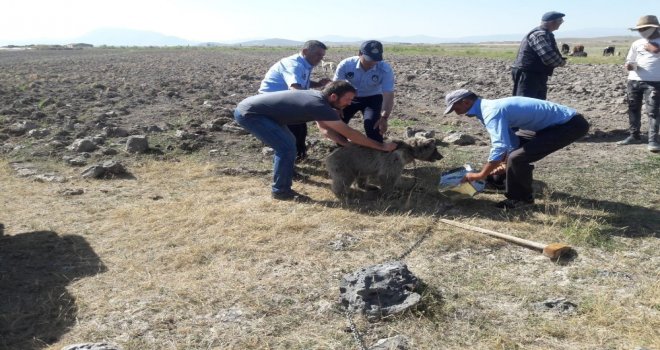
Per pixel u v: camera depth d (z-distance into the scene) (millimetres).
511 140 6566
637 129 9258
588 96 15258
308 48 7609
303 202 6801
